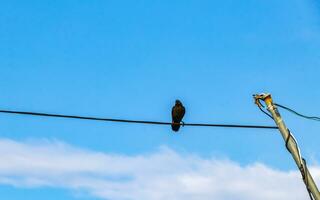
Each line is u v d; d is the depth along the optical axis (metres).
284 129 11.37
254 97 11.88
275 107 11.62
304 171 10.92
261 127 12.43
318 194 10.74
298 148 11.11
